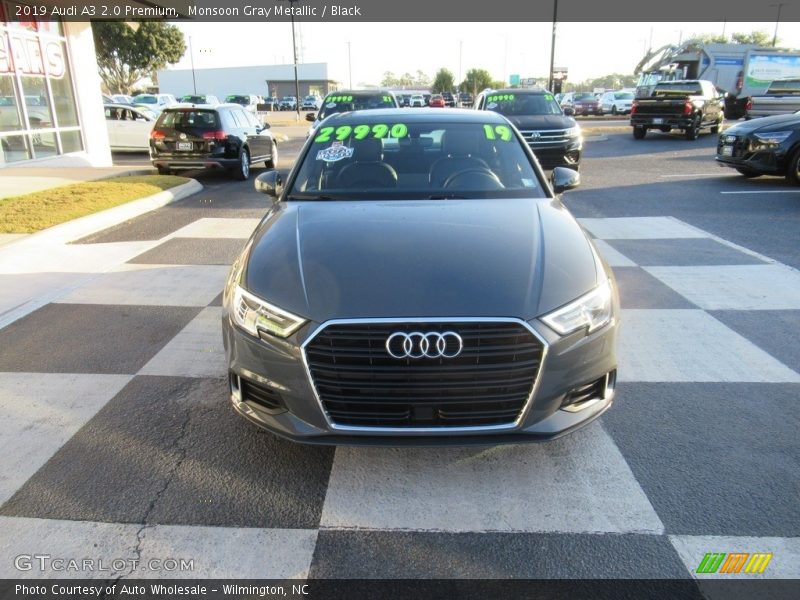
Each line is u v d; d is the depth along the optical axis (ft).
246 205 33.55
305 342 8.61
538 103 44.78
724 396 12.24
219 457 10.31
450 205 12.17
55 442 10.75
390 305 8.59
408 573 7.88
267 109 211.82
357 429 8.71
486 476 9.77
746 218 27.99
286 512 8.98
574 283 9.31
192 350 14.49
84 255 22.81
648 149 61.82
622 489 9.43
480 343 8.52
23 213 27.71
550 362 8.67
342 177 13.53
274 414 9.18
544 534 8.52
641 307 17.17
